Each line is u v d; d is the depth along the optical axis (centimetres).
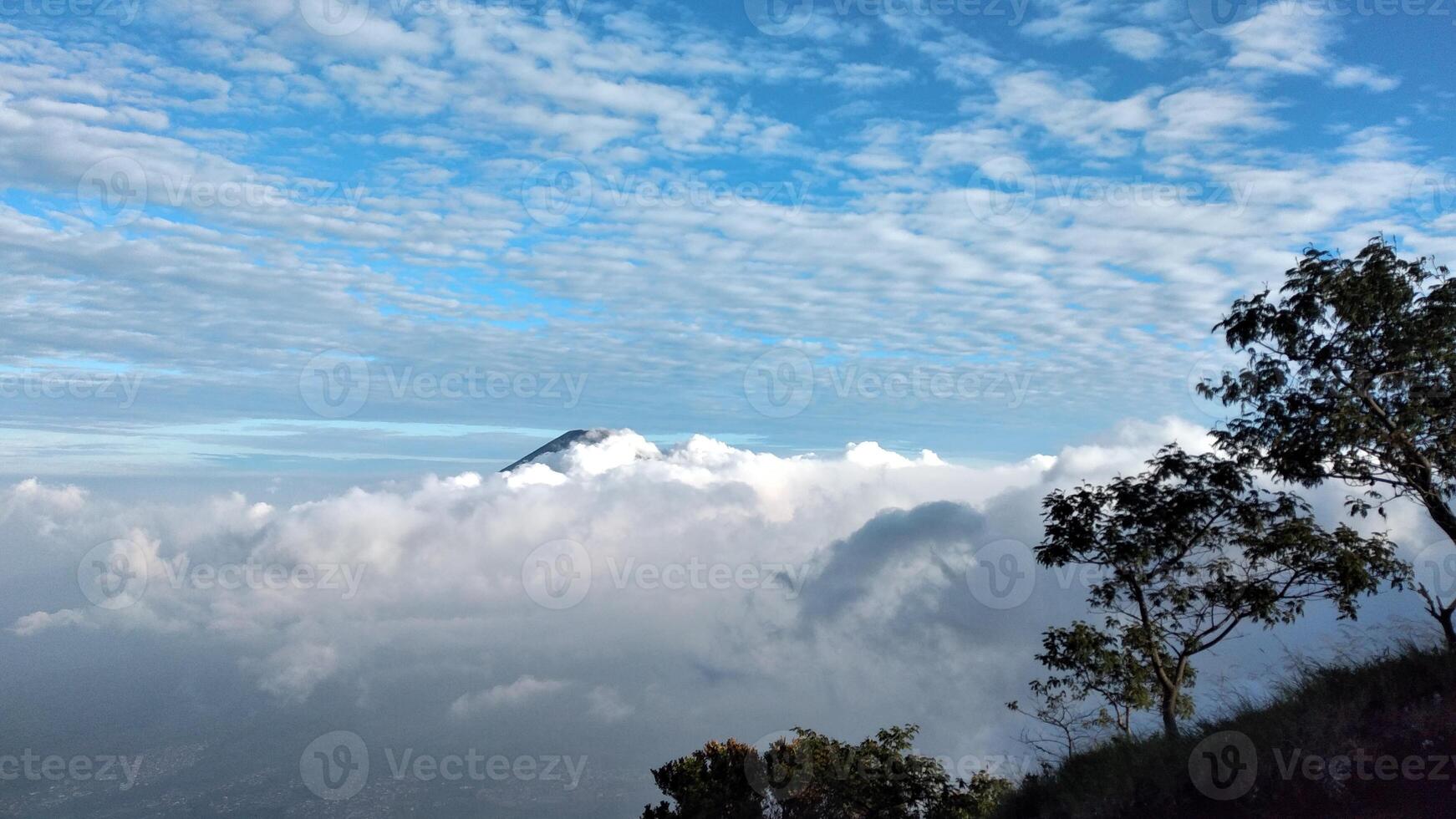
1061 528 1327
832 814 1852
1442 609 989
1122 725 1296
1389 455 1131
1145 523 1256
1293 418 1206
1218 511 1252
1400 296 1114
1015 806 1095
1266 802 732
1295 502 1223
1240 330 1220
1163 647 1270
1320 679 921
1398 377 1143
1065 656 1334
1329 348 1176
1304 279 1166
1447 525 1122
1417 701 792
